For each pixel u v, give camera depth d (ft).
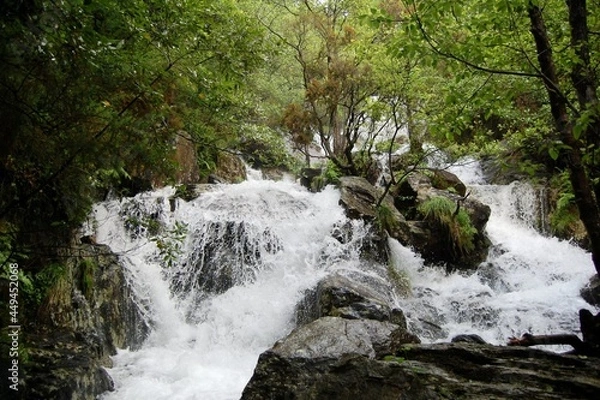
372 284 28.37
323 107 46.11
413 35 14.71
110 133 11.53
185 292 28.19
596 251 13.85
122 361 21.48
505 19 14.84
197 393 18.75
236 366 22.06
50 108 10.30
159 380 19.85
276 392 14.79
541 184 42.83
